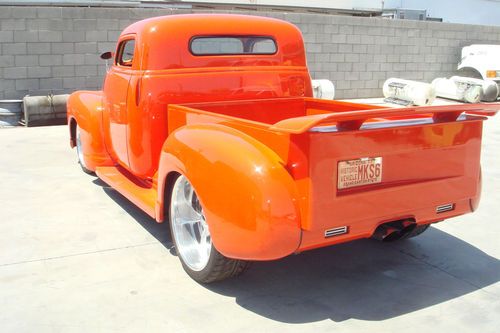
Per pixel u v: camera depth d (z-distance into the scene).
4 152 6.98
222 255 3.11
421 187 3.11
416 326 2.93
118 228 4.32
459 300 3.22
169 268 3.59
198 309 3.07
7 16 9.15
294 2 15.07
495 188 5.61
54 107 8.99
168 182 3.55
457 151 3.25
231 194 2.85
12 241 4.03
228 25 4.43
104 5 10.59
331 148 2.75
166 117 4.21
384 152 2.94
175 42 4.20
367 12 16.02
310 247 2.86
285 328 2.88
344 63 12.92
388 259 3.82
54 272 3.51
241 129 3.13
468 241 4.17
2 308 3.05
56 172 6.02
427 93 11.72
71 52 9.75
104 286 3.33
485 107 3.02
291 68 4.78
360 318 3.00
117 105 4.59
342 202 2.82
